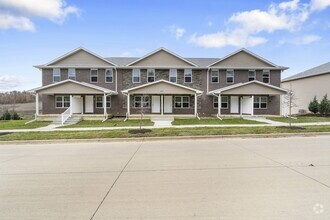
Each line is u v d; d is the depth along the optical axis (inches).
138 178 211.2
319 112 987.9
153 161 274.5
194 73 996.6
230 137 460.8
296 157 282.5
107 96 962.7
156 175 219.3
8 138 454.6
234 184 190.7
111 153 326.6
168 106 986.7
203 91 994.1
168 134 474.9
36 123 772.6
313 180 197.5
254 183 192.2
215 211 142.8
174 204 154.2
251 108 903.7
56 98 957.2
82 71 975.0
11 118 1062.4
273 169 232.4
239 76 1005.2
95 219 135.5
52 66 956.0
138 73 983.0
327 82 1034.1
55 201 162.2
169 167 246.7
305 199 158.4
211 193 172.2
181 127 593.6
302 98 1194.0
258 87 888.9
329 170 226.4
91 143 422.0
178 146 372.8
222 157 288.8
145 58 988.6
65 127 653.3
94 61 981.8
